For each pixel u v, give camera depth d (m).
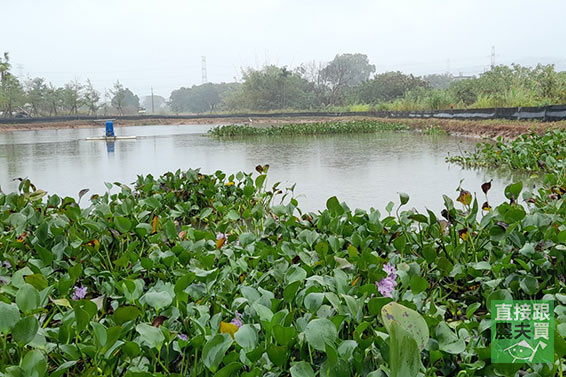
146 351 1.51
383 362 1.42
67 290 1.88
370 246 2.57
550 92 16.81
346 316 1.54
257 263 2.27
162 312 1.67
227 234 3.27
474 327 1.67
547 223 2.41
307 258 2.20
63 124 33.12
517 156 7.12
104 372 1.46
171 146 14.27
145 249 2.79
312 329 1.36
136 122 37.50
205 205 4.54
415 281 1.76
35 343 1.45
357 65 76.88
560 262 2.08
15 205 3.58
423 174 7.02
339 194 5.64
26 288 1.54
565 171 5.58
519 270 2.13
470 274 2.23
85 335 1.67
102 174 8.05
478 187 5.82
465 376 1.39
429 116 22.95
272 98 51.91
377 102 43.38
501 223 2.37
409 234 2.79
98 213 3.16
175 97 88.62
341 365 1.28
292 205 3.32
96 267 2.49
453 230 2.61
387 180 6.54
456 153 9.93
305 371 1.29
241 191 4.68
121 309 1.46
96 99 47.78
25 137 21.33
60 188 6.67
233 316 1.71
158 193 4.58
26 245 2.71
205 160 9.95
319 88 57.25
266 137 18.06
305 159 9.49
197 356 1.55
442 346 1.42
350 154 10.28
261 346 1.42
